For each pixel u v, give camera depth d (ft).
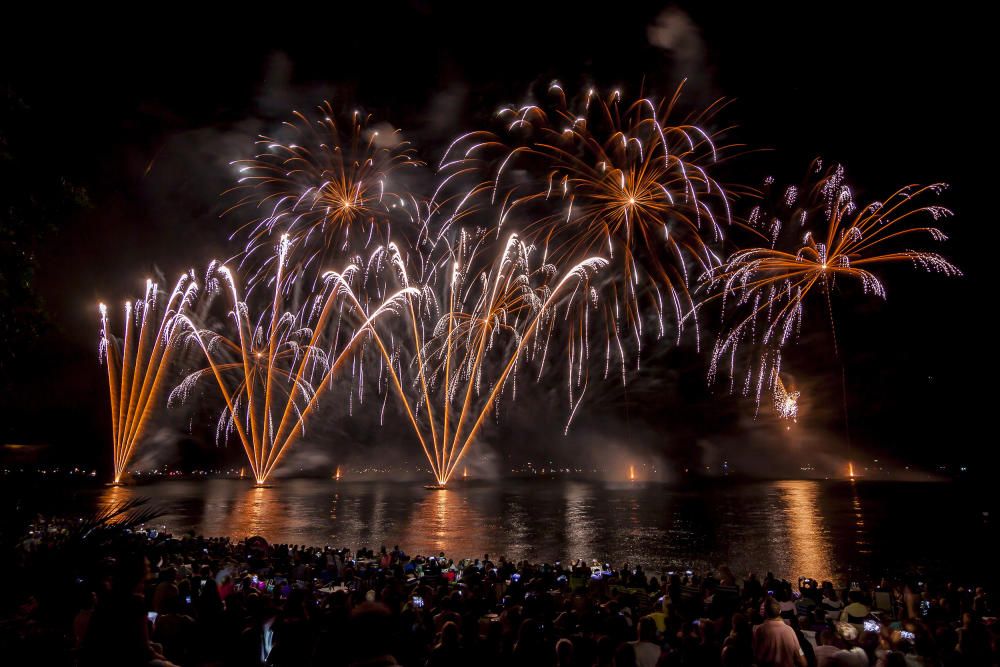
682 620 35.06
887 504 215.72
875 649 30.30
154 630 25.67
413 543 109.91
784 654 23.70
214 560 59.57
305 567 56.59
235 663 25.71
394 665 12.31
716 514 173.37
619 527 137.59
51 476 21.01
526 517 158.71
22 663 16.61
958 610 46.24
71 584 18.67
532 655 23.66
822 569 88.53
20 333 31.76
